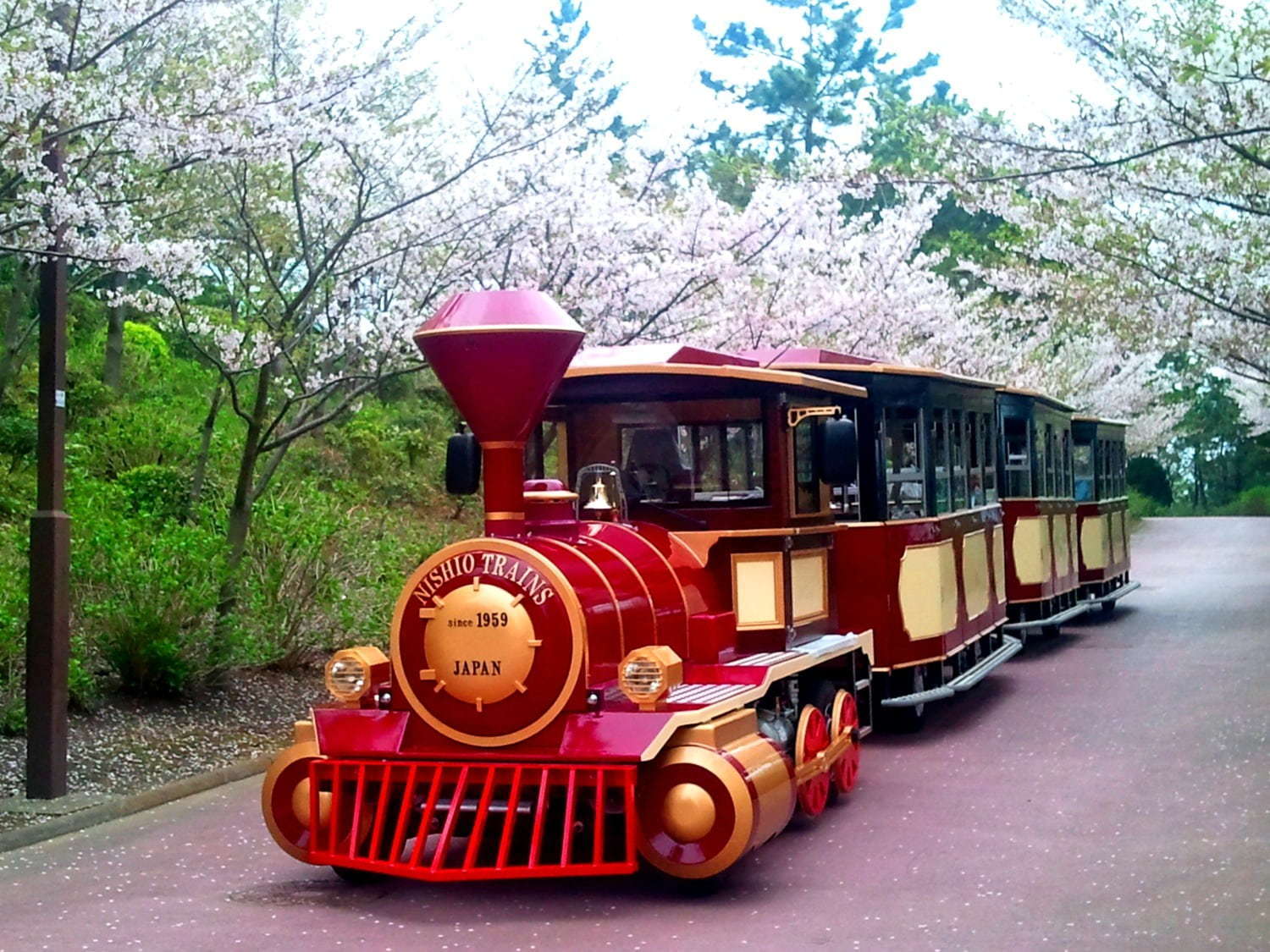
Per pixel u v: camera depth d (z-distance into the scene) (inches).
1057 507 692.7
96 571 459.5
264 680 512.4
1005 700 523.8
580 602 270.4
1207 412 2255.2
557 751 264.5
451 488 337.4
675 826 263.0
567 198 547.2
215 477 713.6
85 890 290.4
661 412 348.2
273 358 485.7
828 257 761.0
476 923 261.4
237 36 546.3
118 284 767.1
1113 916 259.4
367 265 499.5
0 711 424.2
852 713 365.1
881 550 432.8
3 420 728.3
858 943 245.4
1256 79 590.2
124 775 385.4
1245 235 721.6
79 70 399.9
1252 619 761.0
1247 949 239.8
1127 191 682.2
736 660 320.5
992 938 247.1
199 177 550.3
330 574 534.3
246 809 364.2
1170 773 385.1
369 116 509.0
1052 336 1138.0
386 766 275.3
